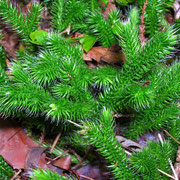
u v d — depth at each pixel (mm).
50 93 155
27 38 177
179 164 157
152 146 153
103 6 192
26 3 199
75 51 161
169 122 165
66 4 176
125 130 172
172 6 188
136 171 148
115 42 177
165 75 157
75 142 175
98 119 152
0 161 167
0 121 176
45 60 151
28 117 171
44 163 167
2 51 180
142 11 173
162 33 143
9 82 160
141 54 147
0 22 189
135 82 153
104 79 156
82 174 168
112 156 143
